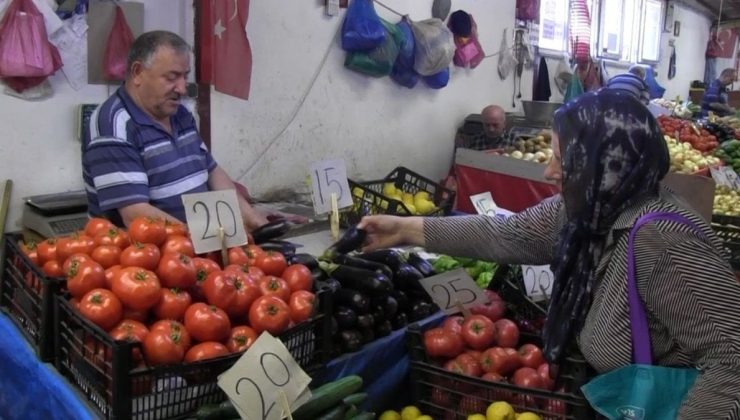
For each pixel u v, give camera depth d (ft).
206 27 11.08
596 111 4.63
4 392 6.10
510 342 6.28
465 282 6.75
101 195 7.34
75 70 9.75
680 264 4.27
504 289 7.41
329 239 9.78
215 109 11.72
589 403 5.05
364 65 13.93
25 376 5.54
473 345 6.19
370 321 6.10
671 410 4.43
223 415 4.63
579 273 4.97
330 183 8.45
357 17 13.53
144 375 4.35
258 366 4.58
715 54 37.99
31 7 8.93
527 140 16.10
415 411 5.99
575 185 4.72
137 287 4.69
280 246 6.93
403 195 11.89
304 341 5.32
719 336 4.13
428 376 6.09
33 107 9.45
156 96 7.67
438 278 6.66
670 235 4.37
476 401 5.80
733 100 31.71
